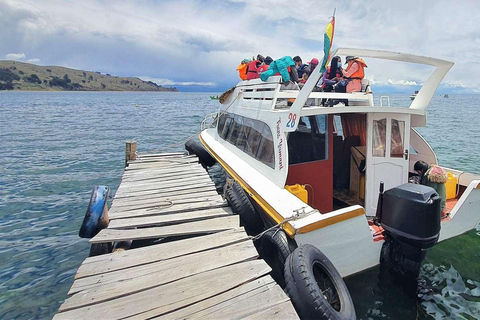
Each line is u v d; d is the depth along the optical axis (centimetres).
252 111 597
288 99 560
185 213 517
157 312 288
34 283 475
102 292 316
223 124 857
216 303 296
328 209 489
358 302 382
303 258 314
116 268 358
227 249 390
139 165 871
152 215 517
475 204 480
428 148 599
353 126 580
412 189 347
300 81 679
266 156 505
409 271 372
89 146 1572
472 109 4712
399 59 468
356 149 548
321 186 483
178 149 1524
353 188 559
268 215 419
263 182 477
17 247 580
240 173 542
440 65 471
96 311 290
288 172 467
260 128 544
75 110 4284
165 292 314
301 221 353
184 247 400
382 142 482
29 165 1170
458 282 418
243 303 294
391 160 483
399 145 481
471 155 1275
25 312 415
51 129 2203
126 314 287
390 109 454
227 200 535
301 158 472
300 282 295
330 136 478
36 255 554
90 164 1194
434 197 336
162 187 664
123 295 312
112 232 455
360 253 387
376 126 479
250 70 698
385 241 396
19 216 717
